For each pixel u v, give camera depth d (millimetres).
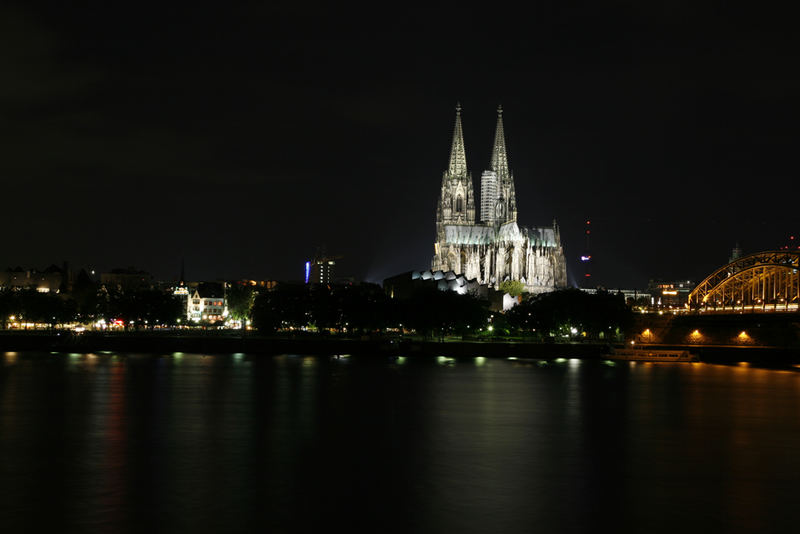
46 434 94500
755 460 82312
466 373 178375
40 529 58219
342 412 113562
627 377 173375
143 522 59906
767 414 115000
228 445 88250
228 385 146750
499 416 111250
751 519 61625
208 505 64312
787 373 189125
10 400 124125
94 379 155750
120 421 104250
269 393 134500
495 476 74625
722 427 103188
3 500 65375
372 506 64438
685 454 85250
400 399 128375
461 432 97938
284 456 82750
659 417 111500
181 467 77312
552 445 89875
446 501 66062
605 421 107562
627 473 76188
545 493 68688
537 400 129000
